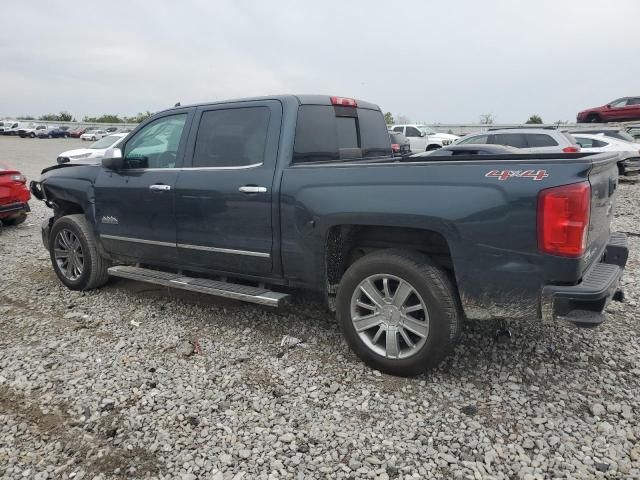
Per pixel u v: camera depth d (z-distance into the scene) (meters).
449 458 2.62
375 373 3.49
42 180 5.64
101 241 5.09
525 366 3.54
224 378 3.46
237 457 2.67
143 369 3.61
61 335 4.24
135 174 4.70
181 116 4.49
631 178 14.70
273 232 3.80
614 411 2.99
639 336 3.97
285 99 3.93
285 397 3.22
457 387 3.30
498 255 2.95
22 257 6.97
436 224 3.09
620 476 2.47
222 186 4.03
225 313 4.66
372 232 3.64
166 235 4.50
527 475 2.49
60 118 80.44
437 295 3.16
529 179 2.84
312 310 4.67
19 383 3.43
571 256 2.77
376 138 4.94
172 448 2.74
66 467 2.61
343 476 2.51
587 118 25.89
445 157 3.74
